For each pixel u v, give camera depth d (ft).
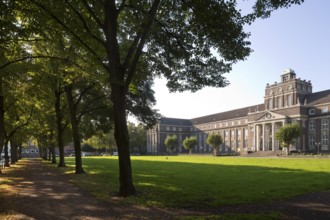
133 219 29.19
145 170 88.99
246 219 27.45
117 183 56.75
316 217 29.30
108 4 41.78
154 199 38.88
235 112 412.77
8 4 37.88
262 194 42.34
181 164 123.13
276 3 35.09
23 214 31.48
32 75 65.46
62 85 86.17
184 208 33.94
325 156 198.49
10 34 42.04
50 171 92.73
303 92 308.81
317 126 286.87
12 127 102.06
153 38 47.37
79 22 44.29
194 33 43.09
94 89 84.43
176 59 49.98
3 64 51.57
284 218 28.73
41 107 98.89
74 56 56.80
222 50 42.98
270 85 328.08
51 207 35.01
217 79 50.60
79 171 81.46
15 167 116.88
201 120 470.39
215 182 57.00
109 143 339.98
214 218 27.91
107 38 42.16
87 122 104.01
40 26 42.55
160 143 457.27
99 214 31.37
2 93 61.36
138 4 42.68
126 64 43.29
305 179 60.75
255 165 108.06
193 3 37.42
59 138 114.11
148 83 89.45
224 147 410.11
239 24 38.75
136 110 90.12
